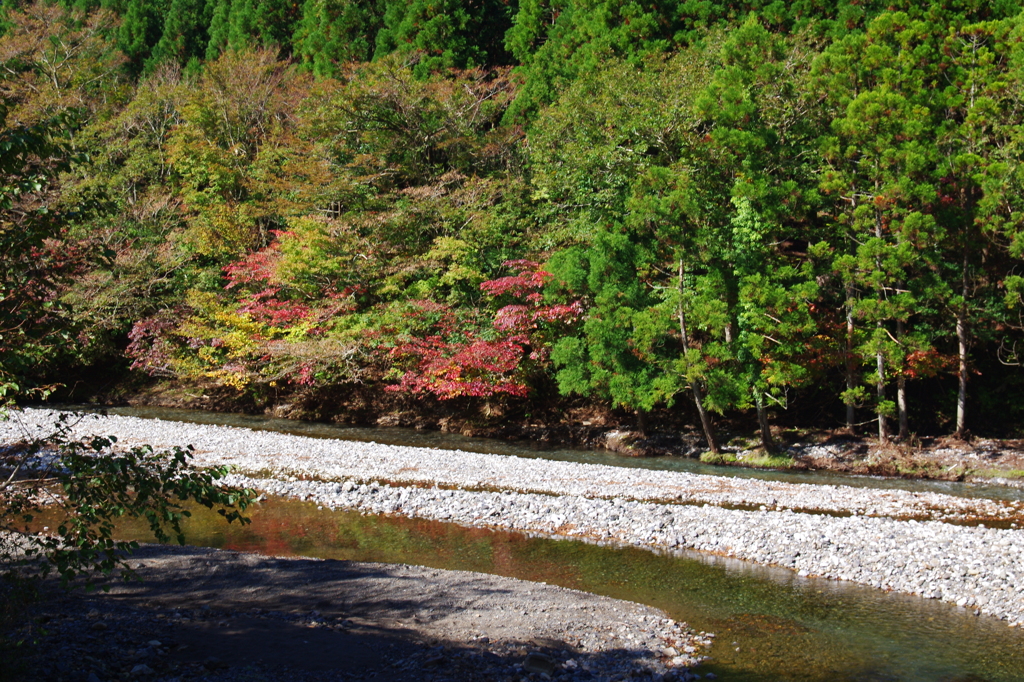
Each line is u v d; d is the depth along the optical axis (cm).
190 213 3316
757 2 2967
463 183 3050
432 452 2103
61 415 617
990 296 2147
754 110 2111
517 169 3044
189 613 852
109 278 2897
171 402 3088
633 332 2048
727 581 1116
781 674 800
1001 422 2339
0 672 580
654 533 1335
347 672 708
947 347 2372
